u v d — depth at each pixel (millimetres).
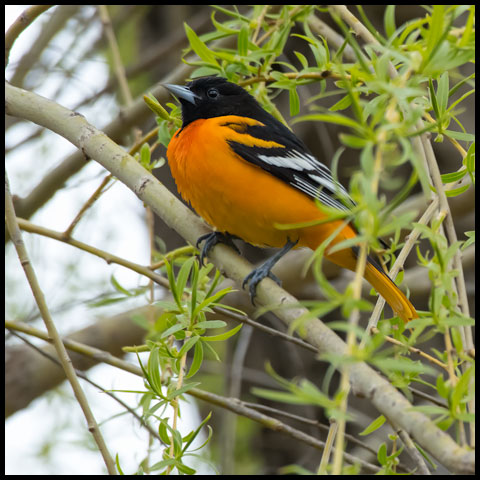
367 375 4980
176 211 7297
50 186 11430
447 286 5043
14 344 12680
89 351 8602
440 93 6363
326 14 12461
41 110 7551
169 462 5648
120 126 11000
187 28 7766
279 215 7996
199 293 6762
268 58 8031
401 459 10852
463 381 4598
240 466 12609
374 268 7887
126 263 8797
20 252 6867
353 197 4453
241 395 13484
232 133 8141
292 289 13188
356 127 4398
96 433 6438
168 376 7141
